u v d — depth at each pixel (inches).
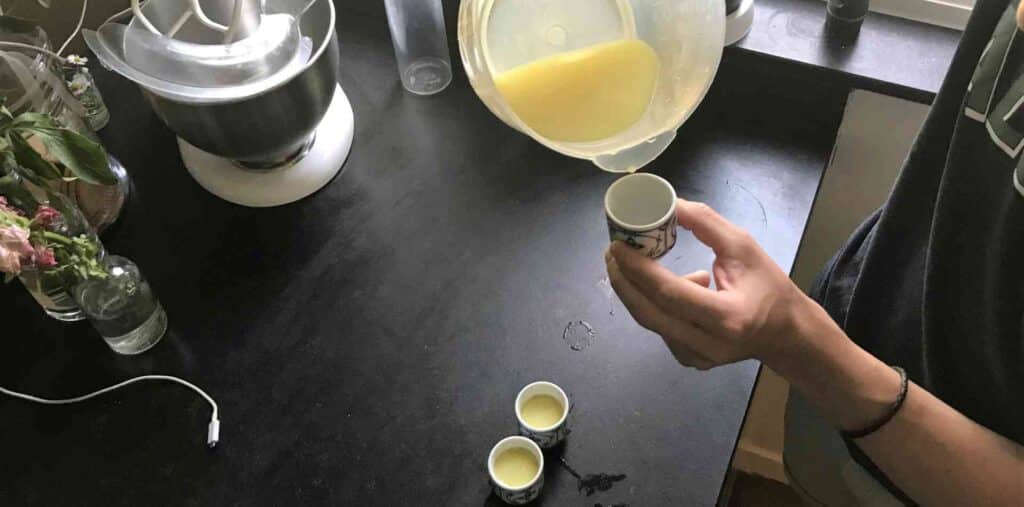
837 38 36.7
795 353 24.7
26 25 34.4
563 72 24.9
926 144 25.7
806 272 47.9
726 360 24.6
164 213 36.6
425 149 37.8
